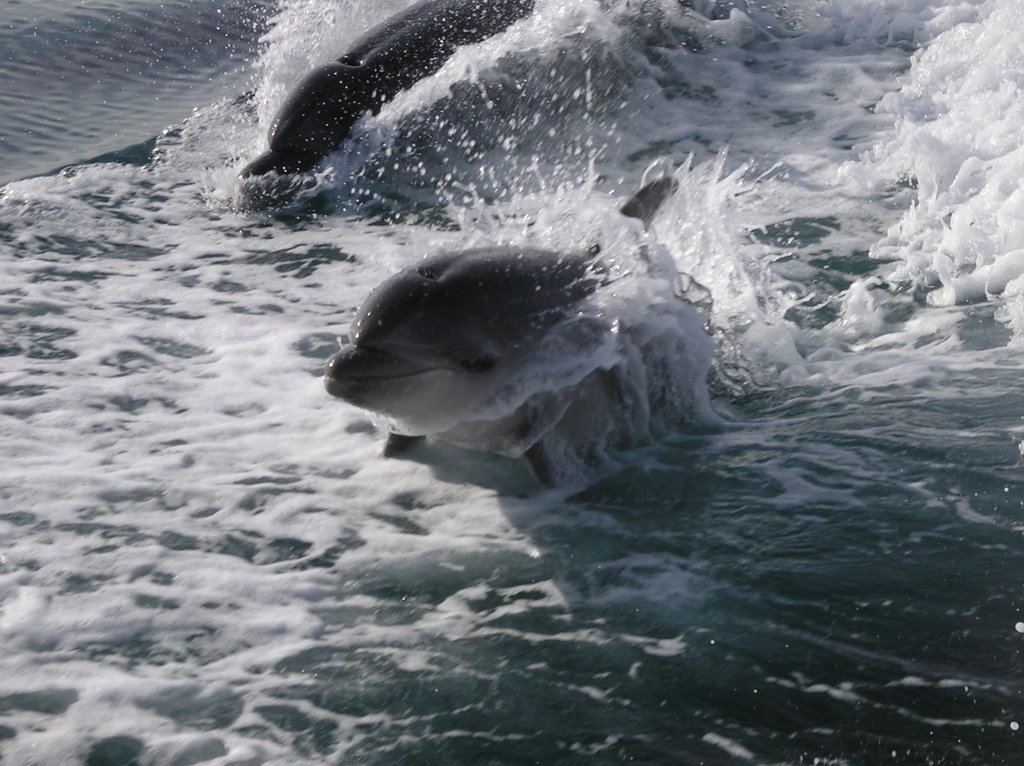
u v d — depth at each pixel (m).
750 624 6.64
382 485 8.25
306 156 13.84
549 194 13.22
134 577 7.30
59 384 9.72
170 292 11.44
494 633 6.72
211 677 6.43
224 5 19.28
